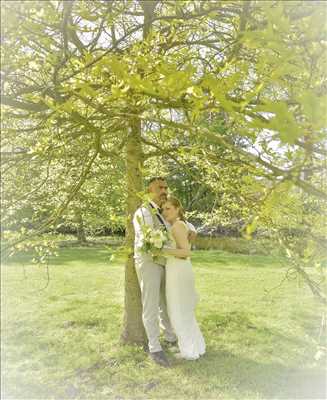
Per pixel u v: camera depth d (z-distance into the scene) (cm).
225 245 1268
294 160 127
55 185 393
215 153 268
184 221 399
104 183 464
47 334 446
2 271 871
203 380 336
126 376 343
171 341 430
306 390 314
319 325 483
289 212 258
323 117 95
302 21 126
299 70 118
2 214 296
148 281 373
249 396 308
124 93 146
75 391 317
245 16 133
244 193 215
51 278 791
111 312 534
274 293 664
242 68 128
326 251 232
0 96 168
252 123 96
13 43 171
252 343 425
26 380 333
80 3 171
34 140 261
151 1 184
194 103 137
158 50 216
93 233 828
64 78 163
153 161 455
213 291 685
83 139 291
